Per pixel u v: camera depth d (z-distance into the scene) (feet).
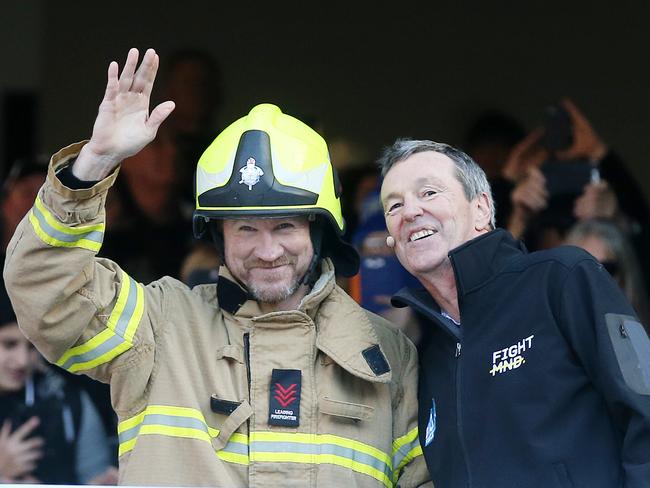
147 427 31.19
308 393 31.78
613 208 49.37
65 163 29.78
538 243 48.62
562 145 50.55
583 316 29.91
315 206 32.04
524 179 49.70
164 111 29.89
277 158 31.91
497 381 30.42
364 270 45.73
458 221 32.27
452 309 32.63
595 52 54.49
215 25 54.24
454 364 31.40
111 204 50.47
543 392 29.84
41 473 44.04
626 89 54.08
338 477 31.32
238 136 32.22
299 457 31.35
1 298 44.47
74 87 54.19
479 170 33.09
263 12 54.34
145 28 54.19
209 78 53.62
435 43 54.65
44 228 29.53
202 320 32.35
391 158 33.09
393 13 54.54
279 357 31.91
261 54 54.13
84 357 31.01
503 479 29.84
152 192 50.80
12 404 44.06
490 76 54.65
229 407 31.42
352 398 32.14
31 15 54.13
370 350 32.35
